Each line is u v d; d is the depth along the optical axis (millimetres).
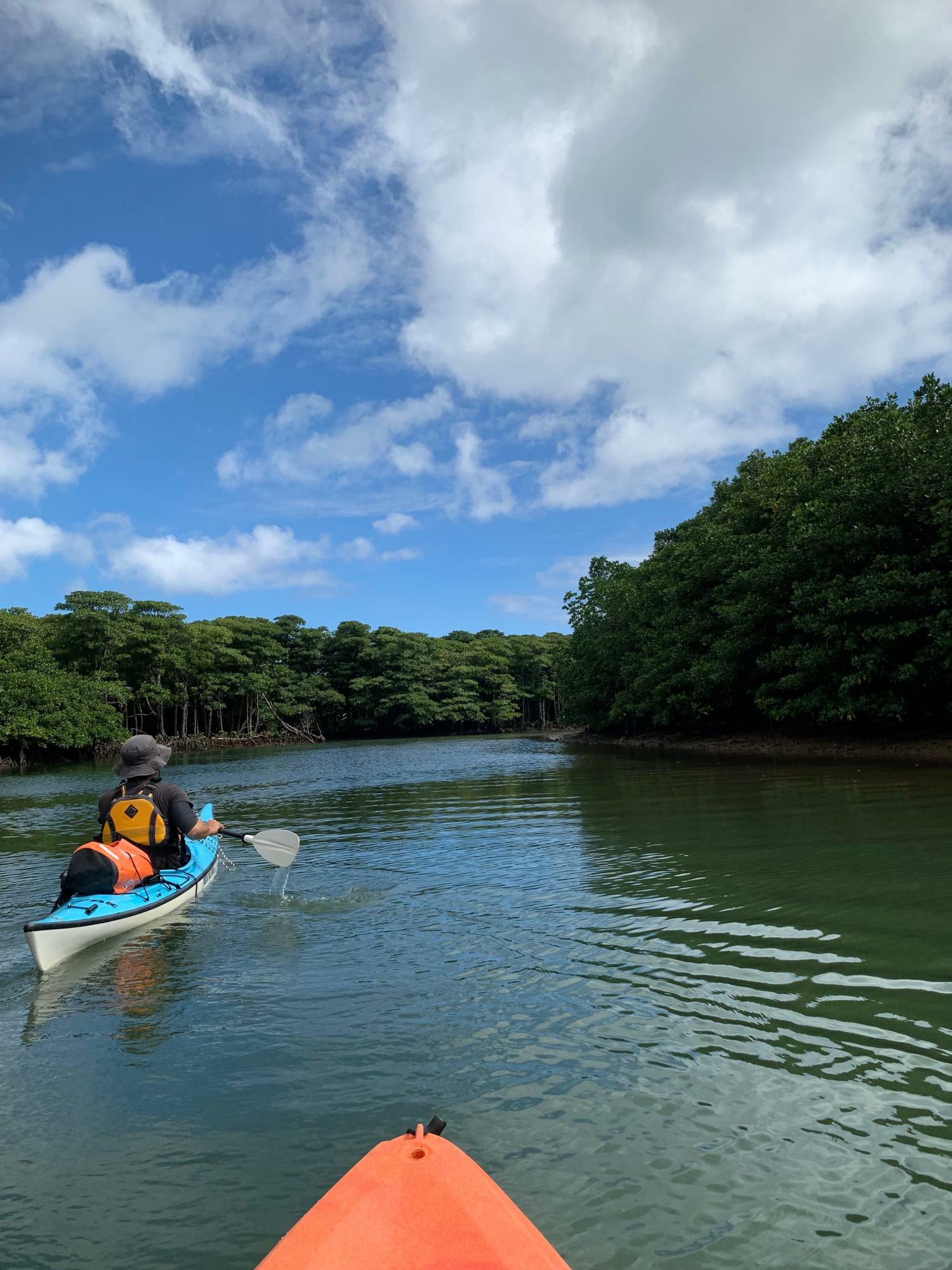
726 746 23469
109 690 45438
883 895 5820
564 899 6273
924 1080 3209
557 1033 3787
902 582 16375
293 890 7062
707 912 5648
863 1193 2535
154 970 4980
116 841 6355
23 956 5422
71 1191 2719
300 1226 1980
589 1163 2734
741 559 21016
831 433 22688
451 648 82250
